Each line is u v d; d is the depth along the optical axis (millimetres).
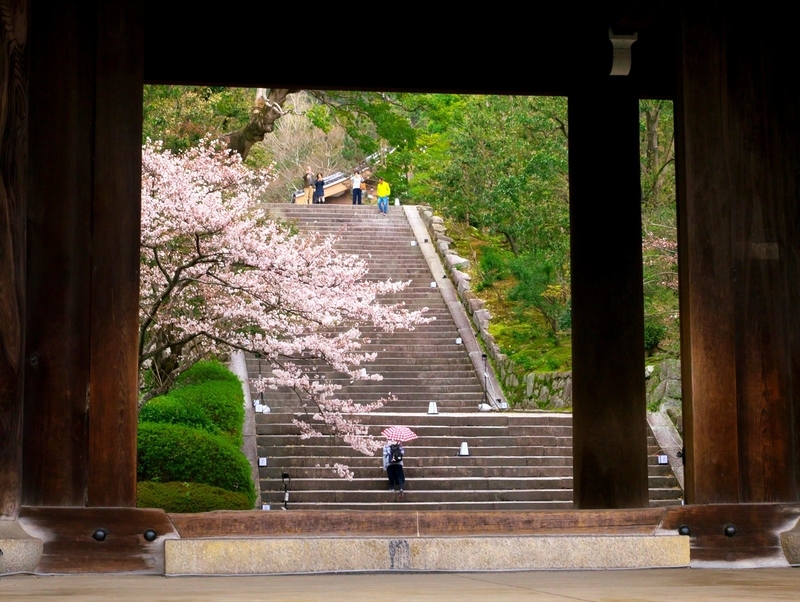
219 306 14156
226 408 15359
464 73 9406
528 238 20969
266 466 15805
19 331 5711
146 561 5613
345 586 4816
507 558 5742
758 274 6387
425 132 30359
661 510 6012
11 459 5609
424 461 16469
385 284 15656
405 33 9297
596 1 8656
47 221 5906
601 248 9570
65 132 5965
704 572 5668
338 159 39781
